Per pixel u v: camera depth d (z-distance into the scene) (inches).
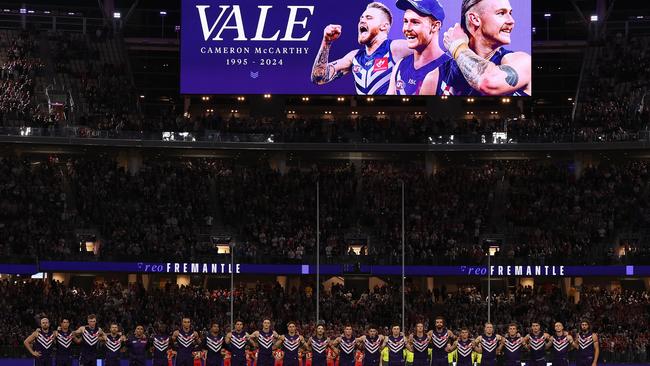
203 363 1758.1
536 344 1711.4
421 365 1738.4
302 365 1966.0
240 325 1723.7
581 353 1708.9
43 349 1679.4
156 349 1716.3
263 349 1720.0
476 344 1732.3
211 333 1716.3
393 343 1750.7
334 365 1845.5
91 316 1692.9
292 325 1740.9
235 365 1715.1
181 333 1708.9
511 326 1727.4
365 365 1744.6
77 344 1754.4
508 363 1718.8
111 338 1701.5
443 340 1742.1
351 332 1750.7
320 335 1747.0
